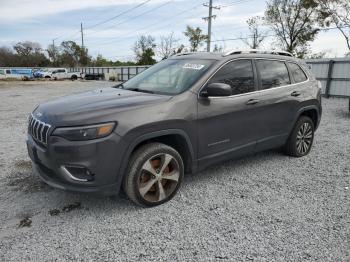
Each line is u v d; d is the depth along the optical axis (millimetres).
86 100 3627
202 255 2736
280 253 2766
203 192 3975
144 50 66312
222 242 2920
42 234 3039
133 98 3600
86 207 3570
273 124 4699
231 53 4312
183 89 3764
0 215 3385
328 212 3486
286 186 4184
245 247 2848
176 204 3650
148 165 3414
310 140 5551
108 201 3709
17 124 8648
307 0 37500
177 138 3682
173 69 4316
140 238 2980
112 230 3109
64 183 3201
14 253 2752
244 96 4211
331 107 12219
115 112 3188
